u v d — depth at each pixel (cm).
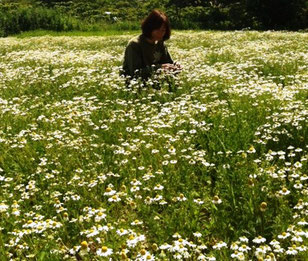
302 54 949
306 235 280
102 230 307
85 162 460
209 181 402
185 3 3631
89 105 637
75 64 1016
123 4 3850
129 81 732
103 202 384
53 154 473
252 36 1633
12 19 2911
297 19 3011
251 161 417
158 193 385
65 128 541
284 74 810
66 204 376
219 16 3288
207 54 1080
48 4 3922
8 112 647
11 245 311
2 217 355
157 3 3766
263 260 266
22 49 1565
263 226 325
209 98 643
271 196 355
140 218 355
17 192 418
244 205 348
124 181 415
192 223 335
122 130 545
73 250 293
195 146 485
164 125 510
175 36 1828
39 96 779
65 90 786
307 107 525
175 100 669
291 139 464
